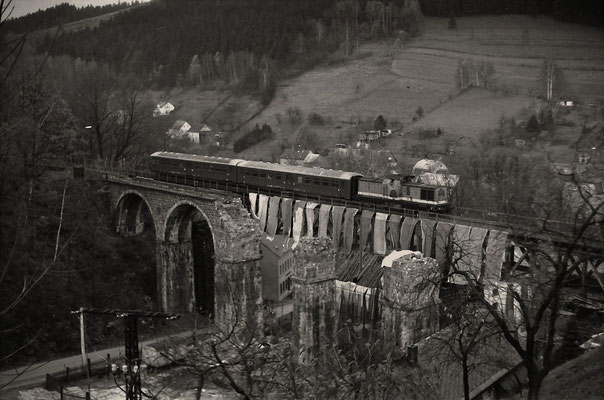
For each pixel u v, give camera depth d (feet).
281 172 201.57
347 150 365.61
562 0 528.63
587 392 88.53
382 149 362.33
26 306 153.89
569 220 106.63
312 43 647.97
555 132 309.01
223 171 218.79
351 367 86.89
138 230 230.27
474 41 554.05
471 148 324.39
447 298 138.10
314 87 560.61
